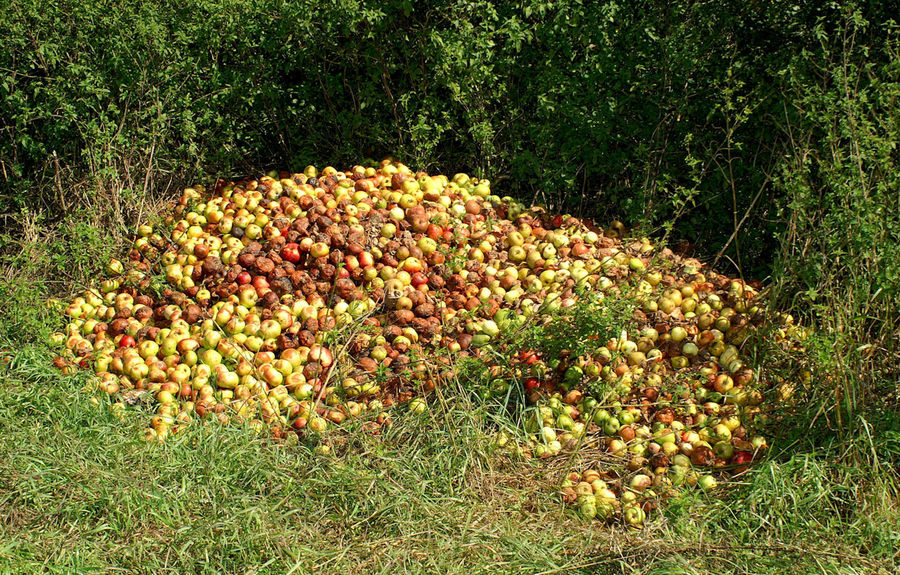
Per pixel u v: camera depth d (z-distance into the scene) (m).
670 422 4.66
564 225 6.24
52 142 6.71
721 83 6.38
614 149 6.89
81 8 6.32
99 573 3.68
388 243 5.74
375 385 4.99
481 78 6.67
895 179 4.39
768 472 4.20
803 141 5.63
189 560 3.77
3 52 6.30
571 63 6.64
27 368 4.98
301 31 6.84
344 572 3.74
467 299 5.54
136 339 5.40
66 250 6.59
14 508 4.00
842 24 5.94
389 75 7.07
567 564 3.79
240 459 4.38
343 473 4.28
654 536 4.02
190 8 6.88
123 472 4.23
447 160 7.40
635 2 6.41
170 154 7.21
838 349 4.31
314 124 7.49
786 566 3.73
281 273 5.60
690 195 6.01
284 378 5.11
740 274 6.01
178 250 6.09
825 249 4.86
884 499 4.05
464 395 4.72
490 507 4.16
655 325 5.31
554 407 4.75
